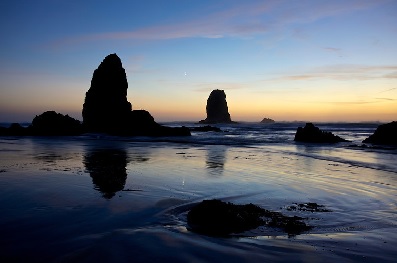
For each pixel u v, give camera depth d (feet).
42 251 15.58
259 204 27.40
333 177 42.29
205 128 229.04
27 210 23.03
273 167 51.42
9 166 45.42
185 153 72.95
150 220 21.48
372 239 18.40
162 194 29.60
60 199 26.50
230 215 21.04
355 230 20.40
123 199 27.07
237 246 16.80
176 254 15.42
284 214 24.16
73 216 21.79
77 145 91.45
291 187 35.09
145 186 33.12
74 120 164.96
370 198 30.19
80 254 15.24
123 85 191.42
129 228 19.53
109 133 161.89
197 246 16.62
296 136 127.54
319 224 21.66
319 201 28.84
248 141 121.80
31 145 87.86
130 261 14.47
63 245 16.39
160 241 17.24
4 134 142.61
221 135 171.12
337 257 15.47
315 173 45.62
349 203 28.12
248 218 21.52
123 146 91.56
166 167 48.29
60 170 42.27
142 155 66.08
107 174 39.91
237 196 30.27
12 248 15.94
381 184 37.55
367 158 66.39
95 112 184.44
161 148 86.74
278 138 142.00
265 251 16.12
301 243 17.52
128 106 191.21
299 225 21.02
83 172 41.01
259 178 40.52
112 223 20.47
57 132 149.89
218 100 636.07
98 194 28.73
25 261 14.42
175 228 19.83
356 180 40.11
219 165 52.42
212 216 20.93
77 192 29.27
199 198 28.66
